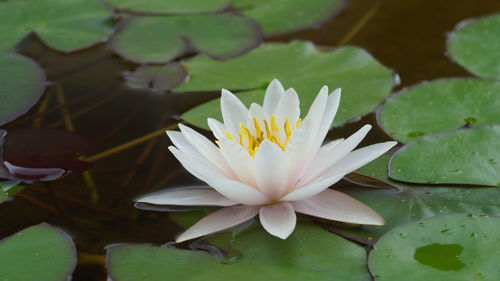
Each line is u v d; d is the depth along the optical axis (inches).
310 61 52.4
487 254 45.0
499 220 45.6
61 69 53.1
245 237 46.1
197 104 51.1
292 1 59.7
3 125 50.2
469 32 53.7
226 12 56.3
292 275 45.0
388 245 45.4
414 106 49.9
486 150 47.6
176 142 47.0
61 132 49.8
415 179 47.2
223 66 52.7
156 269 45.3
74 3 56.8
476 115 49.3
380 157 48.1
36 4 56.1
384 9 58.7
